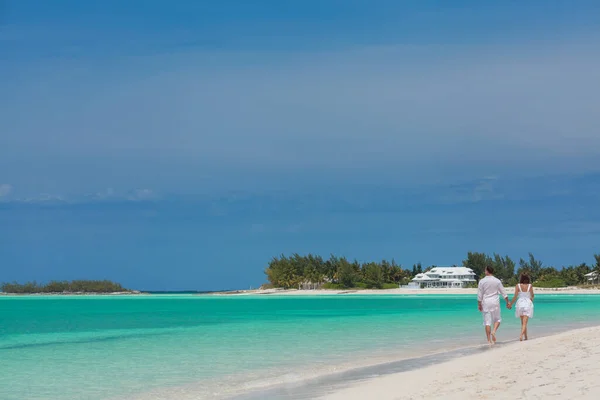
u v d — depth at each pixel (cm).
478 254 17238
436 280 16538
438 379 1505
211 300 13150
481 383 1356
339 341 2895
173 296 18825
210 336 3291
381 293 15838
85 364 2189
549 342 2147
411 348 2517
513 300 2430
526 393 1180
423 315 5219
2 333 3703
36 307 9006
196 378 1852
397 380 1578
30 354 2514
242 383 1744
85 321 5012
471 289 15188
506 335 2972
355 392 1438
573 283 15050
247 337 3191
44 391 1672
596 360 1523
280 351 2509
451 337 2962
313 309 6994
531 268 16912
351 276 16750
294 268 18175
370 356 2277
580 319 4222
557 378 1312
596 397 1079
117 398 1570
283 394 1520
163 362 2216
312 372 1903
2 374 1967
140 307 8712
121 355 2445
